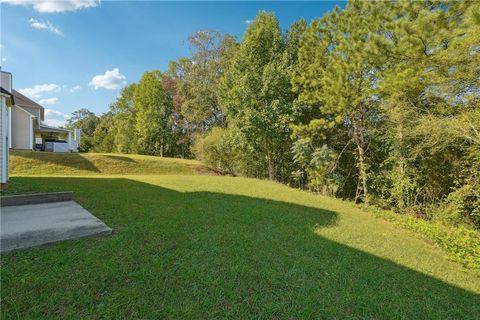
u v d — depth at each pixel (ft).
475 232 18.56
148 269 8.33
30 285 6.93
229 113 46.91
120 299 6.70
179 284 7.71
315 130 36.37
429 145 25.63
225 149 51.19
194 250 10.20
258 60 43.68
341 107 30.48
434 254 14.76
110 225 12.21
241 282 8.26
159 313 6.31
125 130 92.94
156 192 22.26
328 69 29.55
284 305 7.24
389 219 22.86
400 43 18.69
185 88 75.87
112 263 8.45
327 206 23.99
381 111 31.99
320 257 11.14
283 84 40.57
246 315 6.63
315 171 36.78
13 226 11.44
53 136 77.92
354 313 7.34
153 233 11.53
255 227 14.29
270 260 10.15
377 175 33.94
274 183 37.83
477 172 23.84
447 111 23.50
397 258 12.64
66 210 14.47
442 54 17.84
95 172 40.14
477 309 8.62
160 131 85.66
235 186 30.09
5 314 5.84
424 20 16.74
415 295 8.97
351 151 39.47
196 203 18.93
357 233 15.88
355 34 25.46
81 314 6.02
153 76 87.25
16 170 34.81
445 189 28.89
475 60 17.57
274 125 40.57
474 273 12.38
